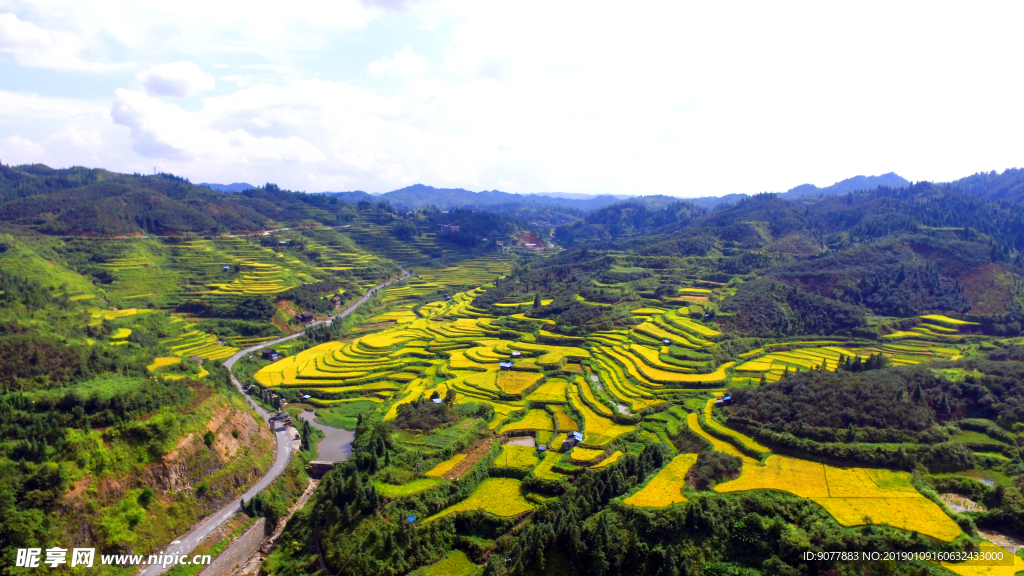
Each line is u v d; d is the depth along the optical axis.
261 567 74.69
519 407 107.25
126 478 75.94
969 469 68.44
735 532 60.50
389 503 73.56
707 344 128.00
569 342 144.00
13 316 103.44
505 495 76.94
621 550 59.56
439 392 115.94
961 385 81.12
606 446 87.44
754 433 81.12
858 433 74.44
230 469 87.44
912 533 56.53
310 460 97.50
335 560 68.75
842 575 54.28
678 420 93.88
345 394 125.38
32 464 70.19
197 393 96.12
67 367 88.81
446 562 66.50
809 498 63.59
